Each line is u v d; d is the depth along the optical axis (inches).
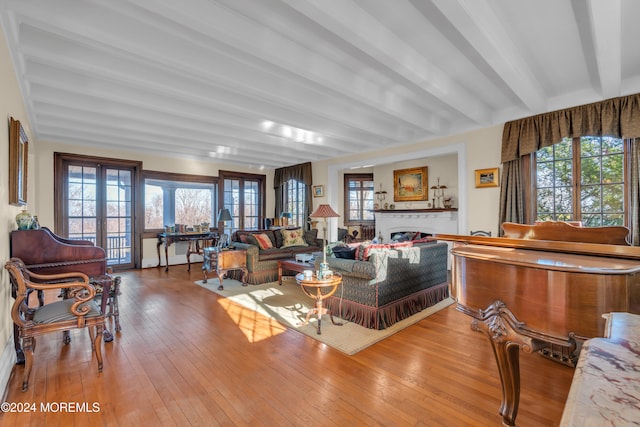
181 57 104.0
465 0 78.5
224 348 100.7
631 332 28.4
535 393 76.7
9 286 92.3
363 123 179.9
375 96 142.3
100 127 184.2
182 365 89.5
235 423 65.0
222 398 73.7
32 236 96.0
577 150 151.7
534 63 121.3
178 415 67.7
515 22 95.9
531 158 165.3
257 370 86.7
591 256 61.5
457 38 100.7
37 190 201.3
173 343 104.4
